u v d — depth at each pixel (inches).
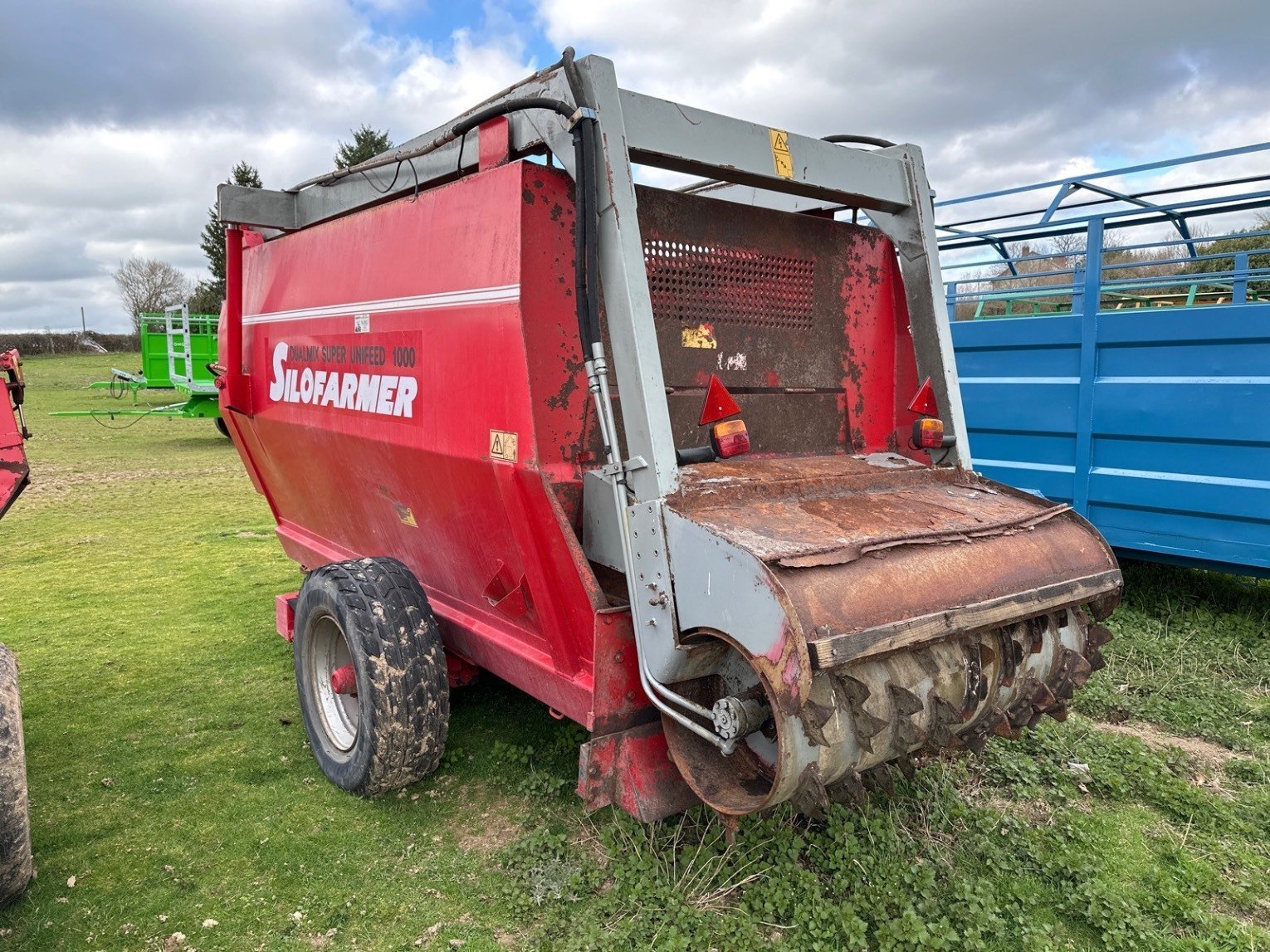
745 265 132.3
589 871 117.5
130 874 120.1
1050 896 114.1
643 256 107.9
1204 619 206.2
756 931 103.4
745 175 120.8
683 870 114.0
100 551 318.7
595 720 110.7
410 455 137.1
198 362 703.7
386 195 145.6
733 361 131.4
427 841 128.0
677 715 102.3
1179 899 111.8
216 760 154.3
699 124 114.0
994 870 117.4
